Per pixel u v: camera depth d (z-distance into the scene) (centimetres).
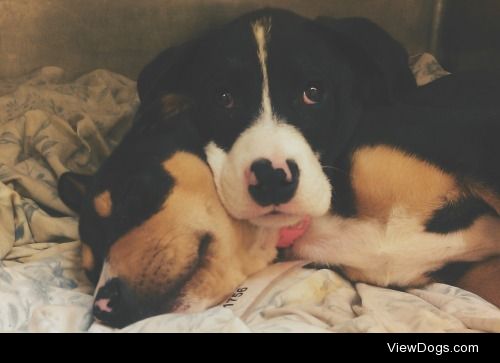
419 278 59
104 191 55
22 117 78
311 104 55
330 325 50
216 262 53
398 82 62
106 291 51
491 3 98
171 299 51
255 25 57
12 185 71
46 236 67
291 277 56
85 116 80
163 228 52
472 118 58
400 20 106
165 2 101
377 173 57
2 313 51
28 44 101
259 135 52
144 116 58
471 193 57
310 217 56
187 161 54
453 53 105
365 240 58
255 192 51
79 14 100
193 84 58
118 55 102
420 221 57
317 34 58
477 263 59
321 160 56
